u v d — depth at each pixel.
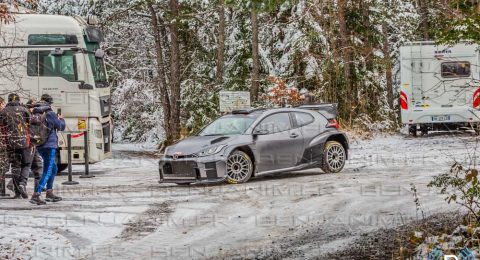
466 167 15.47
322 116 16.67
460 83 24.58
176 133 27.73
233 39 30.09
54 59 18.30
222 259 8.54
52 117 13.00
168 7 28.75
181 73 31.64
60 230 10.30
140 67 33.25
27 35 18.14
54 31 18.36
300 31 28.17
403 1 34.03
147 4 28.28
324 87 27.55
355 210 11.20
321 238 9.43
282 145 15.66
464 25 9.61
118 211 11.86
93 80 18.67
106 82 19.95
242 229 10.23
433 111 25.08
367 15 28.92
